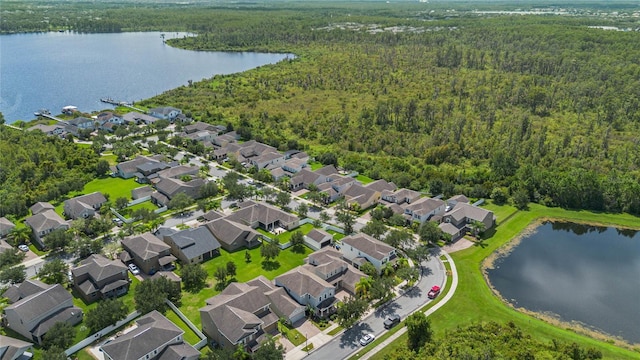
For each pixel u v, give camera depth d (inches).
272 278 4426.7
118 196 6136.8
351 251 4726.9
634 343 3774.6
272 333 3698.3
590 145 7726.4
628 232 5762.8
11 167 6530.5
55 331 3393.2
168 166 6875.0
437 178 6614.2
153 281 4008.4
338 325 3823.8
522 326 3860.7
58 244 4712.1
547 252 5206.7
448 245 5182.1
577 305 4266.7
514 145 7810.0
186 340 3580.2
